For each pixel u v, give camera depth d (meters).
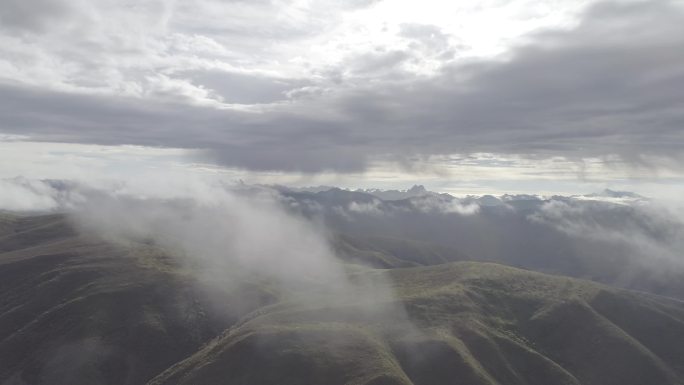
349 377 146.75
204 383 155.38
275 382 149.38
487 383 154.50
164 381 166.88
